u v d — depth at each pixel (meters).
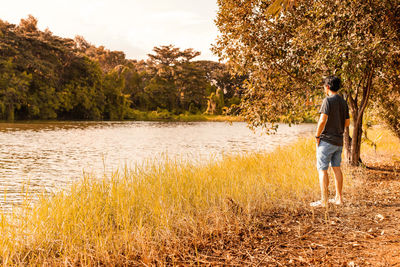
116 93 71.25
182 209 4.31
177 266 2.73
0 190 7.68
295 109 8.55
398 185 6.09
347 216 4.11
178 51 97.44
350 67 6.02
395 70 7.36
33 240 3.21
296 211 4.33
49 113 56.44
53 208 3.88
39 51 56.72
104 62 110.69
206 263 2.78
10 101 48.72
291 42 7.71
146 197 4.47
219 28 8.24
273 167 7.64
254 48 8.02
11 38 53.47
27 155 14.73
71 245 3.01
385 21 6.41
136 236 3.27
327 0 6.57
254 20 8.01
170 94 90.31
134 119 76.44
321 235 3.44
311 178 6.11
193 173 6.28
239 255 2.95
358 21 6.27
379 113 12.15
